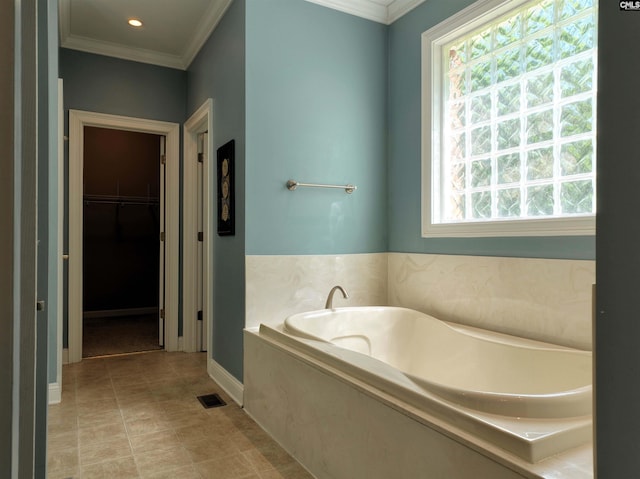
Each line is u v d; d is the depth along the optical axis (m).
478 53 2.56
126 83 3.68
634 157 0.55
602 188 0.59
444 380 2.33
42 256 1.33
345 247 2.97
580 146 2.05
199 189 3.88
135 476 1.84
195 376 3.18
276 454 2.05
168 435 2.23
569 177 2.09
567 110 2.10
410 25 2.96
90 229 5.46
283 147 2.74
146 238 5.78
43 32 1.27
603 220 0.59
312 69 2.85
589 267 1.94
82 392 2.83
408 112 2.97
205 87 3.38
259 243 2.67
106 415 2.47
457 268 2.60
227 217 2.88
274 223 2.71
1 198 0.59
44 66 1.29
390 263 3.13
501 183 2.43
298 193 2.80
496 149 2.46
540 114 2.23
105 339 4.29
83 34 3.41
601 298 0.60
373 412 1.50
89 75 3.54
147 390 2.88
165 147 3.92
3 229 0.59
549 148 2.19
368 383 1.56
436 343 2.46
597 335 0.60
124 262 5.65
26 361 0.81
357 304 3.02
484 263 2.43
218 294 3.08
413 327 2.64
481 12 2.44
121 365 3.44
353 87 3.02
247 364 2.55
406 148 2.99
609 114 0.58
